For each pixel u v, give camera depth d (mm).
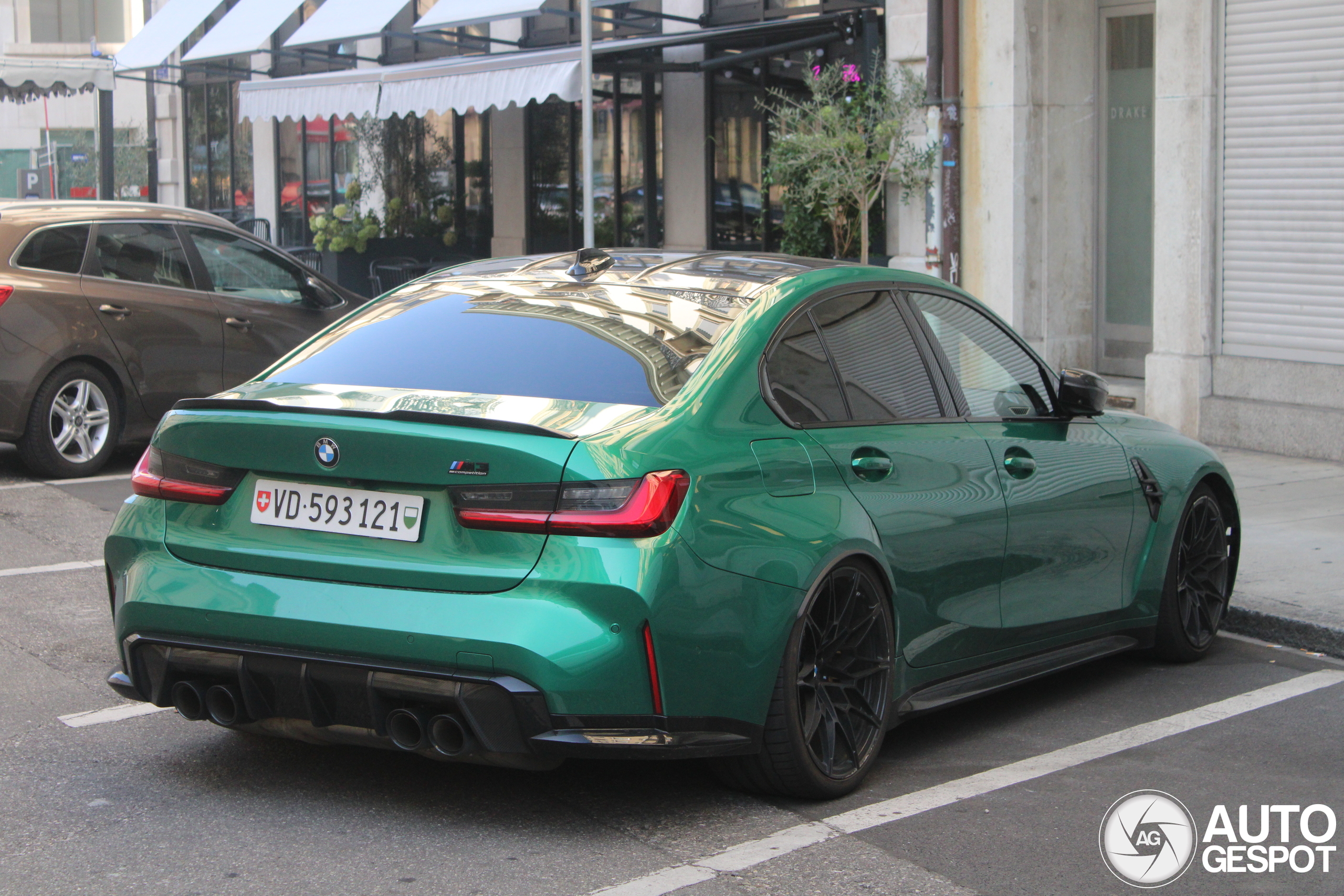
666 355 4035
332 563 3736
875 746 4211
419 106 15078
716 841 3775
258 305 10352
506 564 3586
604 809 3990
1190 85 10562
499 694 3518
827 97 12531
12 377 9188
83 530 8008
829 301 4473
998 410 4961
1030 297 12000
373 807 3996
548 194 18406
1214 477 5941
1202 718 5023
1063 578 5066
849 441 4227
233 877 3520
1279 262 10305
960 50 11961
